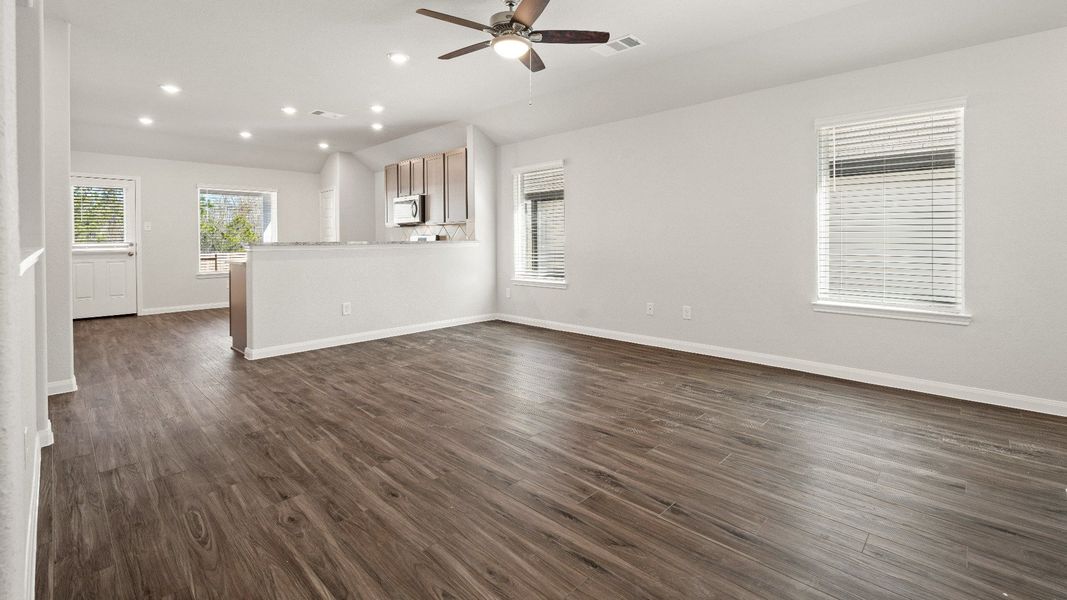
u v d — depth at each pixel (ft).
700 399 11.48
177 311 25.11
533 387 12.46
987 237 10.96
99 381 12.97
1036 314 10.49
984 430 9.56
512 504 7.02
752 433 9.50
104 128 21.02
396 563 5.74
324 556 5.87
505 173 21.76
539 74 15.15
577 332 19.40
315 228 29.43
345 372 13.88
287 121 20.43
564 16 11.36
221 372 13.89
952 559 5.81
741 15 11.35
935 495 7.23
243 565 5.71
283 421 10.19
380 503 7.05
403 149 25.05
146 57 13.57
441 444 9.05
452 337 18.69
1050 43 10.12
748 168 14.48
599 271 18.52
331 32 12.12
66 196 11.64
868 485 7.52
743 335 14.89
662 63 14.14
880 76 12.12
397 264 18.93
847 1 10.74
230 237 27.17
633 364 14.65
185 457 8.52
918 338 11.91
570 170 19.21
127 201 23.73
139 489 7.43
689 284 16.02
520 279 21.33
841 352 13.09
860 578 5.49
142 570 5.61
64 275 11.83
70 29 11.77
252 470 8.05
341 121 20.53
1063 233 10.16
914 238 11.99
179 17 11.29
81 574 5.52
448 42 12.75
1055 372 10.34
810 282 13.52
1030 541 6.14
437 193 23.12
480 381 12.98
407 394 11.94
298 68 14.49
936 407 10.84
